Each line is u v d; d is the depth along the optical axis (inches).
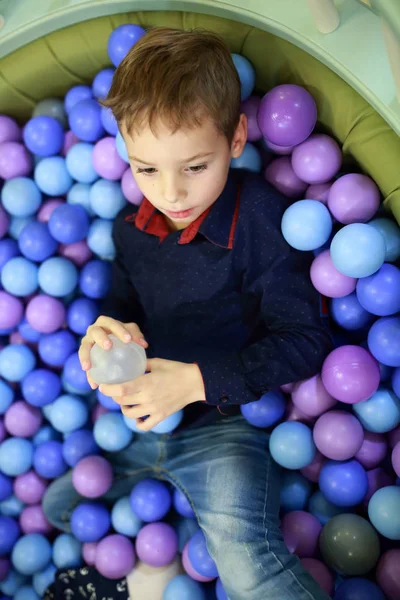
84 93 57.6
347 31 43.5
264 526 46.4
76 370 57.7
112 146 55.6
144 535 52.4
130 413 43.8
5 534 57.0
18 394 62.3
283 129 46.3
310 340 46.6
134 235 52.8
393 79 40.3
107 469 55.0
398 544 49.7
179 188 41.5
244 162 51.5
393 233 47.6
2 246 59.6
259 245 47.7
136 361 39.5
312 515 51.6
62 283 57.4
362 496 50.2
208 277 48.9
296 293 47.3
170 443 54.7
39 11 52.0
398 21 32.4
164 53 41.6
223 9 47.6
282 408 52.4
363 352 47.6
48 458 57.8
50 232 57.4
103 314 55.0
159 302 51.3
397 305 46.3
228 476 49.3
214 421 53.4
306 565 48.5
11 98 58.7
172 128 39.4
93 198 57.5
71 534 56.5
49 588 53.7
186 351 51.4
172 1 49.1
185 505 54.2
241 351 46.9
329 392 48.1
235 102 43.8
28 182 59.1
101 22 52.3
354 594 45.8
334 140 49.8
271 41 47.8
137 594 52.1
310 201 47.8
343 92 45.8
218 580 51.2
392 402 49.4
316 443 49.5
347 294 48.6
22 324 60.8
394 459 47.7
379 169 45.9
